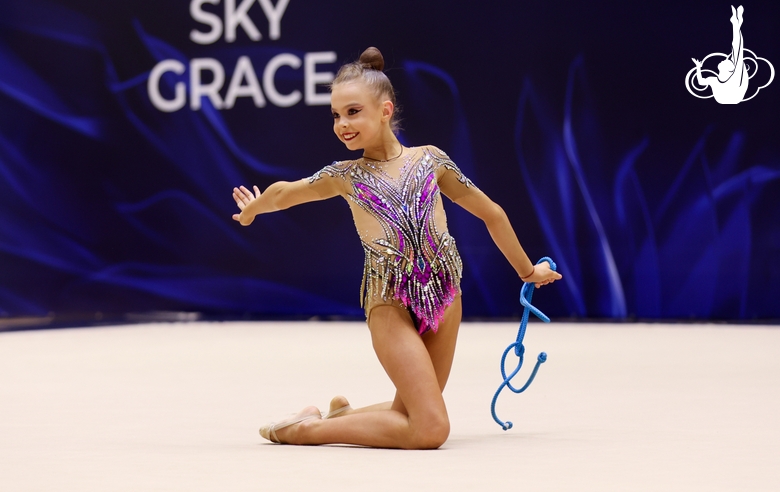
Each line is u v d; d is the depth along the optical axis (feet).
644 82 50.75
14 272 59.16
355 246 55.16
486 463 13.42
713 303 50.49
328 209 55.36
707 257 50.44
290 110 55.52
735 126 49.75
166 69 57.00
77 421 18.63
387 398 22.06
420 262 15.76
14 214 59.06
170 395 23.12
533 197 52.39
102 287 58.29
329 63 54.85
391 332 15.52
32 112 58.75
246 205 17.56
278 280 56.18
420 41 53.52
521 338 17.28
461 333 44.06
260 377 27.27
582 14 51.34
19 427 17.80
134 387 24.93
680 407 20.08
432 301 15.78
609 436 16.15
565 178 51.98
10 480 12.29
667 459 13.70
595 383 24.97
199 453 14.61
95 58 57.88
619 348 36.04
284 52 55.42
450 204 53.57
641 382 25.08
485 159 52.85
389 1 53.83
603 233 51.65
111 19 57.62
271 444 15.76
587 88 51.47
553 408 20.20
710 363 30.17
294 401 21.84
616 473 12.55
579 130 51.65
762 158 49.55
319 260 55.62
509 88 52.42
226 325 51.57
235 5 55.98
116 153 57.88
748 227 49.90
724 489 11.44
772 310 49.90
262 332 46.47
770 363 30.07
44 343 40.65
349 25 54.49
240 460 13.84
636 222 51.26
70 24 58.03
